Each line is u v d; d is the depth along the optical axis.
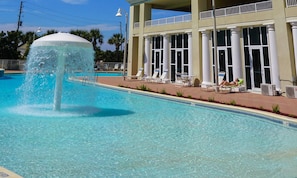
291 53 15.73
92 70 11.83
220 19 19.55
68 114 10.23
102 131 7.84
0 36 43.75
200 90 18.59
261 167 5.18
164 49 24.88
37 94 15.35
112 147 6.29
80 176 4.50
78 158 5.42
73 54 10.69
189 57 22.44
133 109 12.36
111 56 64.12
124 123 9.13
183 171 4.89
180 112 11.78
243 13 17.95
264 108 11.07
